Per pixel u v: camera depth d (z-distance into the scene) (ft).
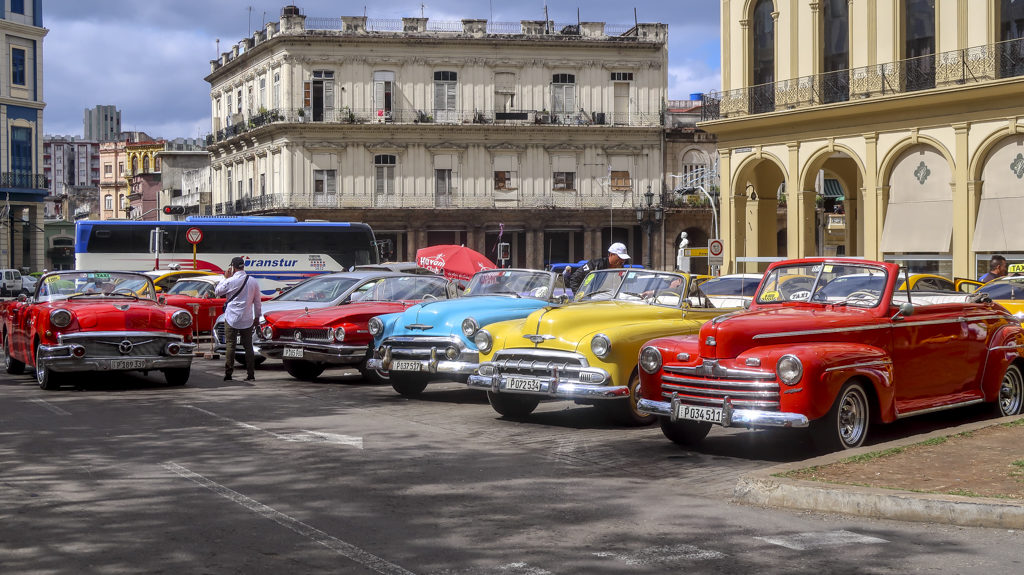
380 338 46.88
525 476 29.63
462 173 203.72
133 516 24.20
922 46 97.55
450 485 28.17
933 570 20.31
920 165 97.40
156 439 35.32
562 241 210.59
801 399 30.66
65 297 53.11
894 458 29.73
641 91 209.97
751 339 31.83
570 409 44.55
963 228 93.35
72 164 654.94
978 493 24.99
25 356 54.08
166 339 49.93
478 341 41.60
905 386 35.19
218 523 23.57
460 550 21.48
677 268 212.43
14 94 213.66
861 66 101.09
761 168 114.42
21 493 26.63
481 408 44.75
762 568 20.42
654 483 28.91
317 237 130.31
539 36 203.72
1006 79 88.63
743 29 111.55
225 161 224.94
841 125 102.42
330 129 197.36
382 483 28.32
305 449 33.60
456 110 203.62
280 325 54.65
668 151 211.00
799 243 106.32
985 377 38.86
